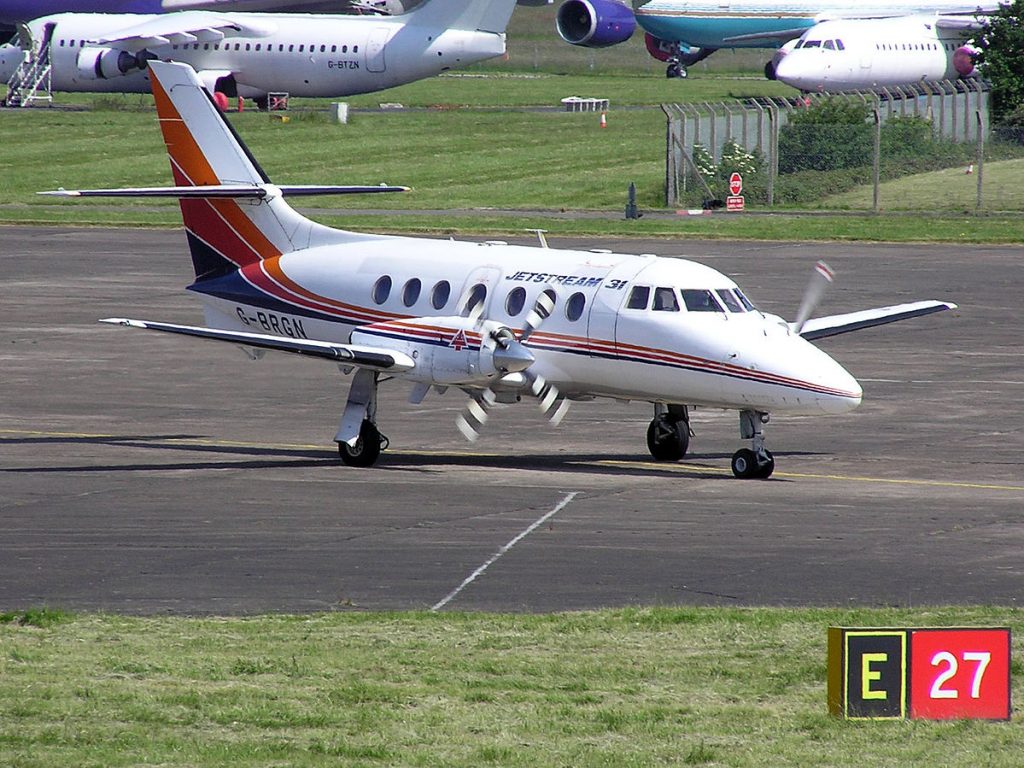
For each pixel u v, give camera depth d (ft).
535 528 222.89
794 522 226.99
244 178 318.04
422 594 185.78
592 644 159.53
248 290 315.17
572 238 631.56
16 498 243.19
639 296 266.36
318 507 238.07
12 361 388.37
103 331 433.07
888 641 120.98
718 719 130.93
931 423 315.99
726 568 198.49
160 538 215.92
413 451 290.56
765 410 258.16
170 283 520.01
